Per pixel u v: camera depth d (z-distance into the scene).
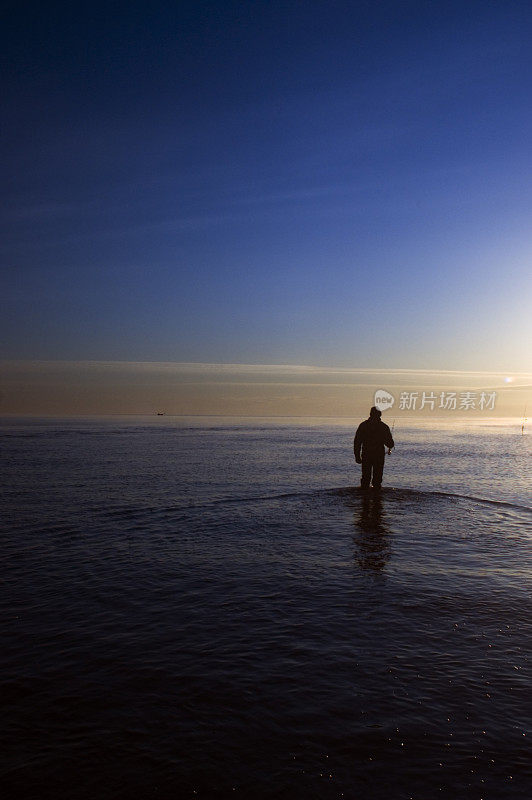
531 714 3.63
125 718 3.58
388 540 8.59
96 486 14.29
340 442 32.91
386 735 3.38
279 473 17.30
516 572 6.88
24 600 5.85
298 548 8.08
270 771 3.06
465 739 3.34
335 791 2.90
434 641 4.77
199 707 3.71
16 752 3.23
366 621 5.23
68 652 4.57
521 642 4.76
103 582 6.46
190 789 2.92
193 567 7.08
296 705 3.73
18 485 14.44
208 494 13.00
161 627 5.10
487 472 17.80
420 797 2.86
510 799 2.84
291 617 5.34
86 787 2.93
